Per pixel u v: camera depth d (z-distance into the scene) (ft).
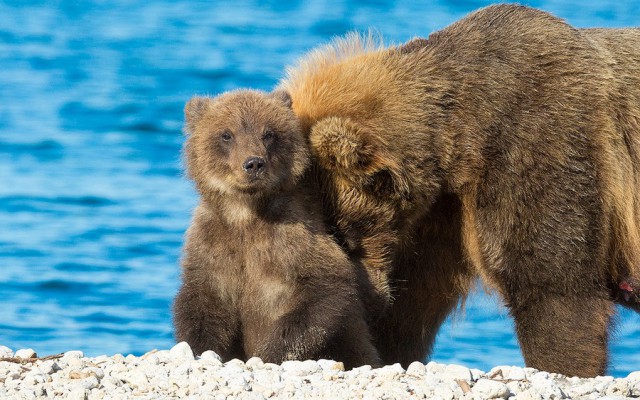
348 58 50.67
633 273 49.06
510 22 49.47
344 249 48.60
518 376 42.14
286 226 46.39
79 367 41.63
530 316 47.80
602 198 47.60
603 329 47.50
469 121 48.08
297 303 45.75
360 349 46.29
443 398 38.37
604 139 47.80
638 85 49.55
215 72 159.63
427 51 49.26
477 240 48.70
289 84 51.47
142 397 38.06
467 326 83.25
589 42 49.39
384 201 48.19
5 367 41.78
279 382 40.04
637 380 43.04
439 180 48.55
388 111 48.14
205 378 40.01
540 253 47.26
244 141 46.44
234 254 46.80
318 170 48.34
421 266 50.83
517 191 47.47
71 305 84.94
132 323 81.41
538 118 47.47
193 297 46.60
